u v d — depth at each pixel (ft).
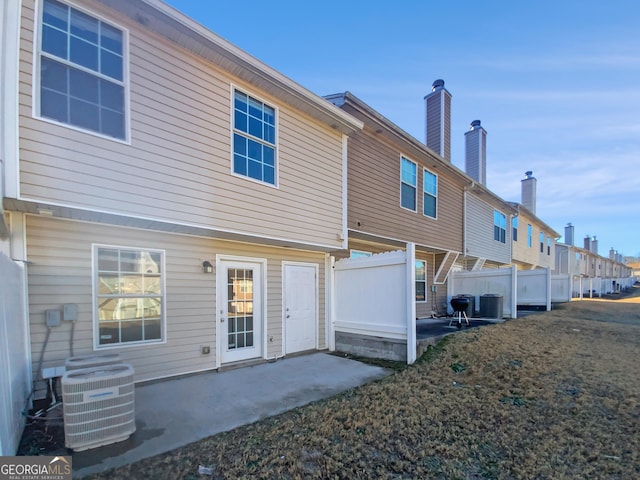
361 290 23.94
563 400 14.16
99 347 15.10
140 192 14.29
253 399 14.67
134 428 11.16
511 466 9.60
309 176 21.85
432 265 40.81
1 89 11.03
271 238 19.44
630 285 140.67
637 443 10.79
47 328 13.82
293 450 10.29
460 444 10.80
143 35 14.69
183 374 17.81
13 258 13.04
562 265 97.55
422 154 32.76
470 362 19.30
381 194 28.71
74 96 12.98
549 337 25.26
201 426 11.94
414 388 15.81
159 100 15.06
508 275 38.29
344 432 11.51
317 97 20.89
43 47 12.33
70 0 12.76
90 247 15.05
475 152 51.03
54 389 13.64
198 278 18.71
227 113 17.57
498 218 52.85
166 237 17.53
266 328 21.85
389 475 9.10
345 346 24.58
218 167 17.07
